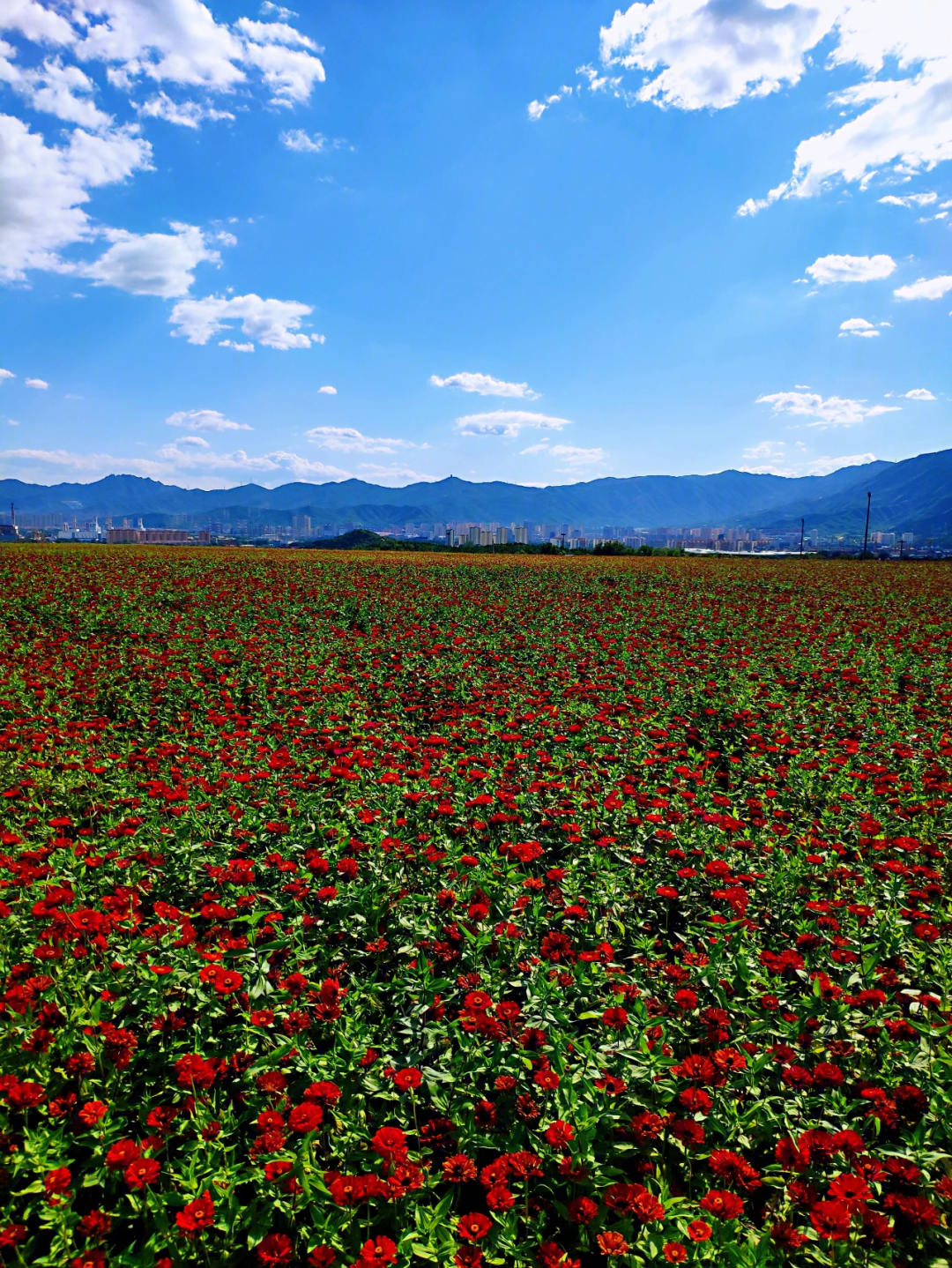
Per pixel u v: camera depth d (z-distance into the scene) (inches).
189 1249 99.6
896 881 190.2
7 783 264.8
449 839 220.2
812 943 163.0
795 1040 134.6
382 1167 112.4
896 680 461.1
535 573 1347.2
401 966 158.9
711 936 173.2
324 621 702.5
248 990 144.8
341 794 260.2
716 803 241.0
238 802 249.1
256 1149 107.3
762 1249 97.3
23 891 181.9
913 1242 100.9
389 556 2007.9
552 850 222.1
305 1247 104.4
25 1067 128.1
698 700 406.0
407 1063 130.2
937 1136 114.2
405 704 409.4
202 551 2091.5
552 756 303.4
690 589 1078.4
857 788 274.7
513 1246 99.7
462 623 700.7
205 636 590.9
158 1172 103.4
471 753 303.1
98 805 248.4
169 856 210.5
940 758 301.0
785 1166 109.0
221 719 358.9
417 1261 101.4
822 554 2783.0
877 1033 131.7
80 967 156.3
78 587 901.2
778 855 211.2
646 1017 138.2
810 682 458.3
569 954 154.9
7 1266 99.3
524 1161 103.4
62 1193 102.0
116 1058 126.6
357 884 189.3
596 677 456.8
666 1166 116.4
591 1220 103.0
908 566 1804.9
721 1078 118.1
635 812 239.0
